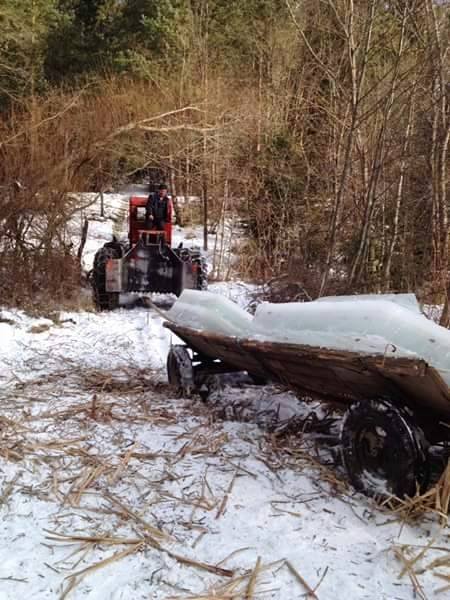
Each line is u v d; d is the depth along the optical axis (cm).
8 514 314
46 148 1109
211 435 422
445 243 803
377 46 846
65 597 247
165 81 1819
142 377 600
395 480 316
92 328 866
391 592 252
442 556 276
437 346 303
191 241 1720
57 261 1028
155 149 1652
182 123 1529
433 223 822
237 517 312
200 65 1911
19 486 345
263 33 1992
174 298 1141
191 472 363
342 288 855
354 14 796
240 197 1520
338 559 275
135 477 356
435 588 254
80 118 1217
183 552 280
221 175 1533
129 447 401
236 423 448
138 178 2212
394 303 340
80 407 481
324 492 339
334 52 980
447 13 739
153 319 943
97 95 1627
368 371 324
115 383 574
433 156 801
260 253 1352
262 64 1912
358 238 882
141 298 1093
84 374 606
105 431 429
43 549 282
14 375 585
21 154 1051
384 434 332
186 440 415
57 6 2767
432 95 788
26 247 1034
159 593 250
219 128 1427
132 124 1247
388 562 272
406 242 912
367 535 296
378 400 332
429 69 760
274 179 1380
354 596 248
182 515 314
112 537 290
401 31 762
